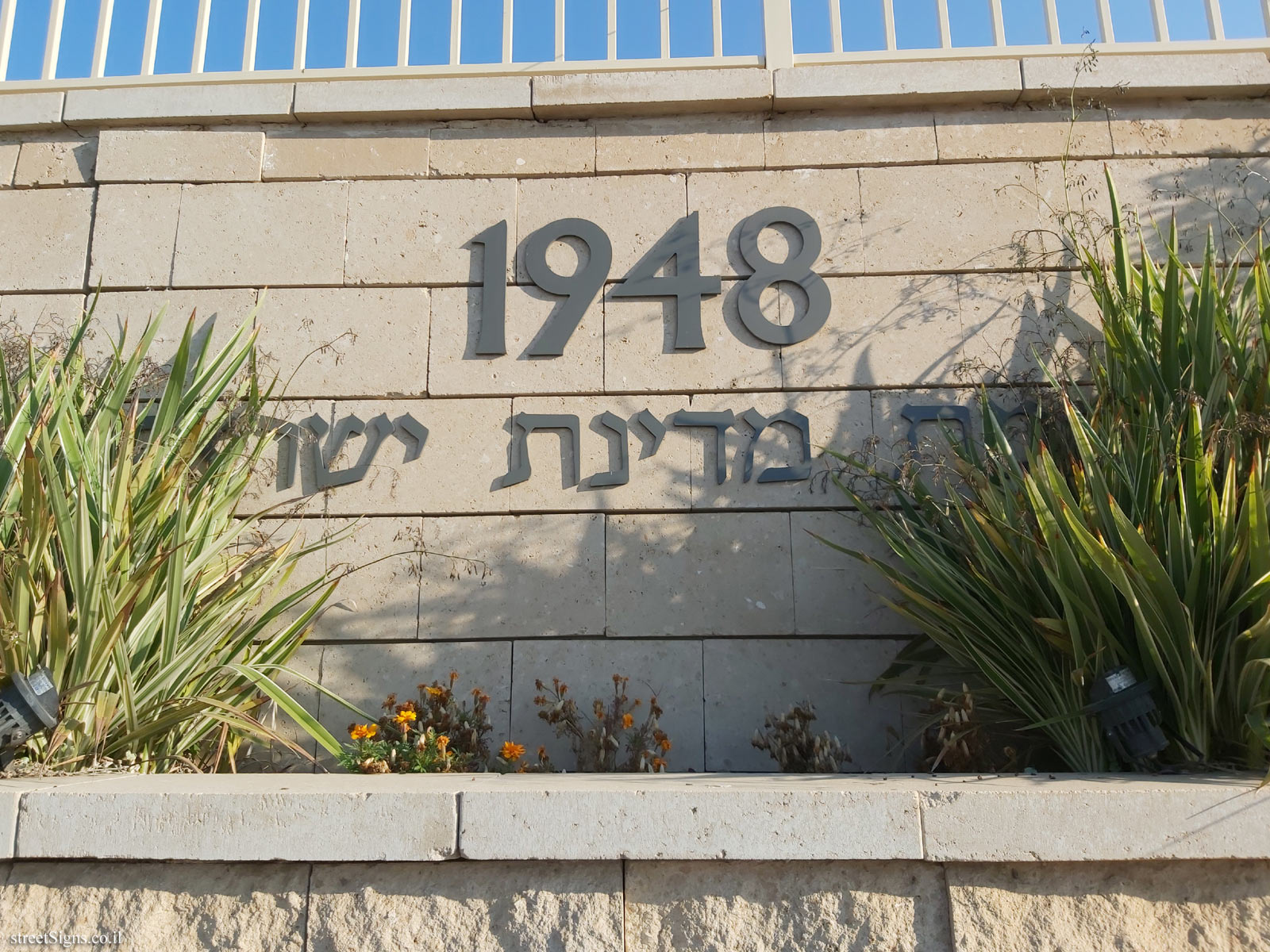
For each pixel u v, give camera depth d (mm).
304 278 4973
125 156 5137
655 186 5039
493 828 2758
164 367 4875
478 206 5047
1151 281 4523
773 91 5027
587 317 4875
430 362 4852
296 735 4426
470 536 4645
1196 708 3393
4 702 3330
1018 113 5070
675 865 2783
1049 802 2729
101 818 2789
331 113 5109
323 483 4711
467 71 5188
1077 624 3555
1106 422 4105
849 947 2713
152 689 3695
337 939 2758
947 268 4891
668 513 4637
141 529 3822
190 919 2787
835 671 4457
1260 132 5023
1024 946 2693
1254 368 3863
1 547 3553
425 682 4500
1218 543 3326
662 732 4188
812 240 4926
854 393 4750
